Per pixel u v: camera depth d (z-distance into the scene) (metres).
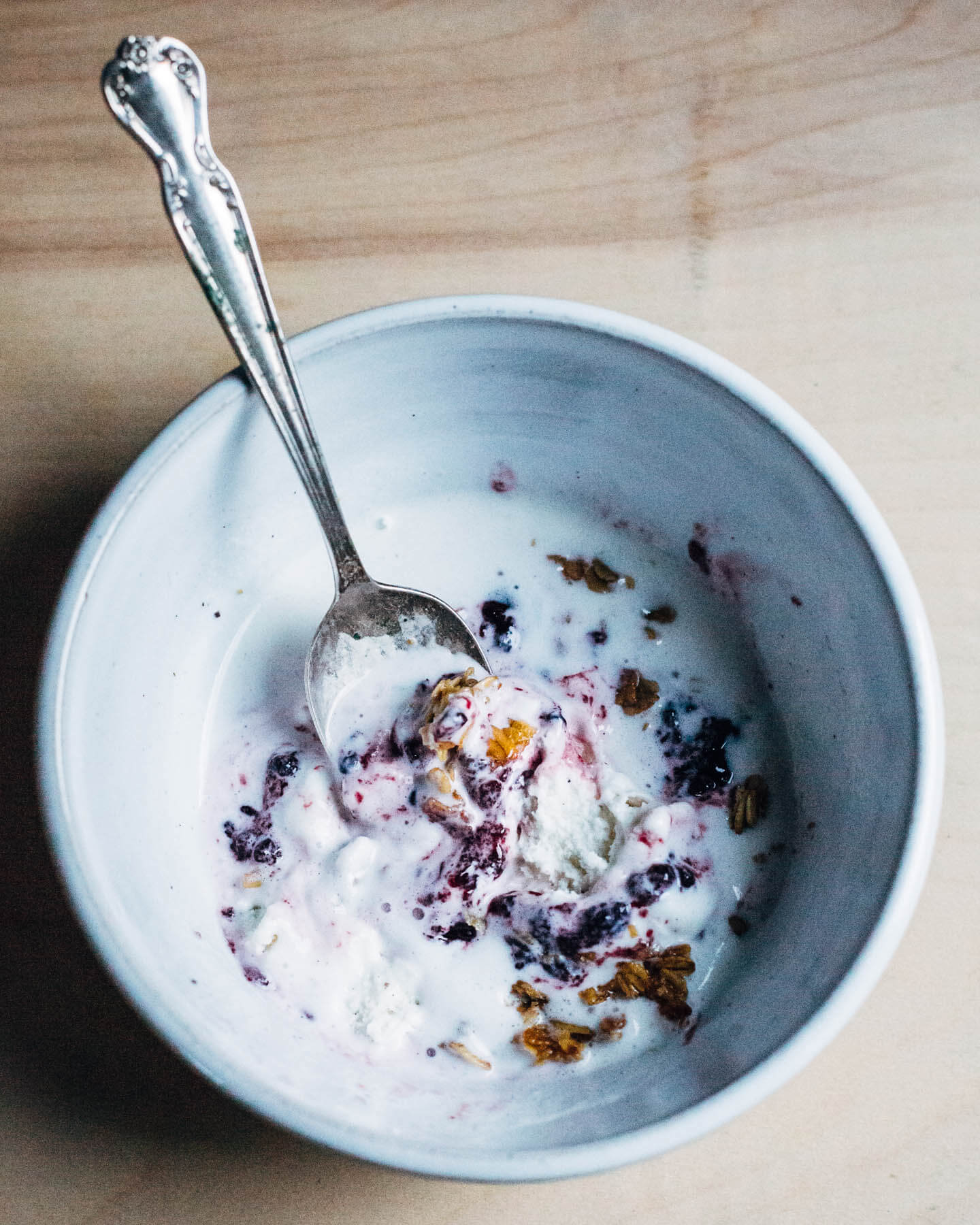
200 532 0.33
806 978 0.30
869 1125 0.33
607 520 0.35
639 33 0.37
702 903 0.33
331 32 0.37
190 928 0.32
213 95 0.36
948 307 0.36
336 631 0.34
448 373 0.33
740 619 0.35
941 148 0.36
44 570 0.35
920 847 0.30
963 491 0.35
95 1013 0.33
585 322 0.32
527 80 0.37
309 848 0.33
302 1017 0.32
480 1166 0.28
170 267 0.36
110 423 0.35
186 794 0.34
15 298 0.36
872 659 0.32
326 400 0.33
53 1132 0.33
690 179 0.36
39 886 0.34
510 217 0.36
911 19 0.37
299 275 0.36
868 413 0.36
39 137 0.36
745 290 0.36
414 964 0.32
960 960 0.34
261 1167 0.33
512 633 0.35
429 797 0.33
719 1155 0.33
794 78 0.37
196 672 0.34
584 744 0.34
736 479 0.33
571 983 0.32
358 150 0.36
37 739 0.29
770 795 0.34
